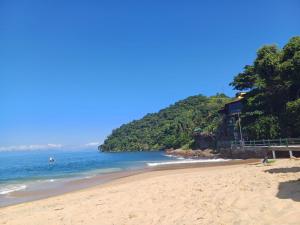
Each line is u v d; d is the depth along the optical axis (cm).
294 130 4438
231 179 1716
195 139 9969
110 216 1235
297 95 4475
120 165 6512
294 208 946
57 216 1351
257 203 1078
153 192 1638
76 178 3862
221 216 1011
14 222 1332
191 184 1736
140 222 1098
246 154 5003
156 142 19300
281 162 2664
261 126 4756
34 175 4919
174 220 1058
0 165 9556
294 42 3512
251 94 5469
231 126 6969
